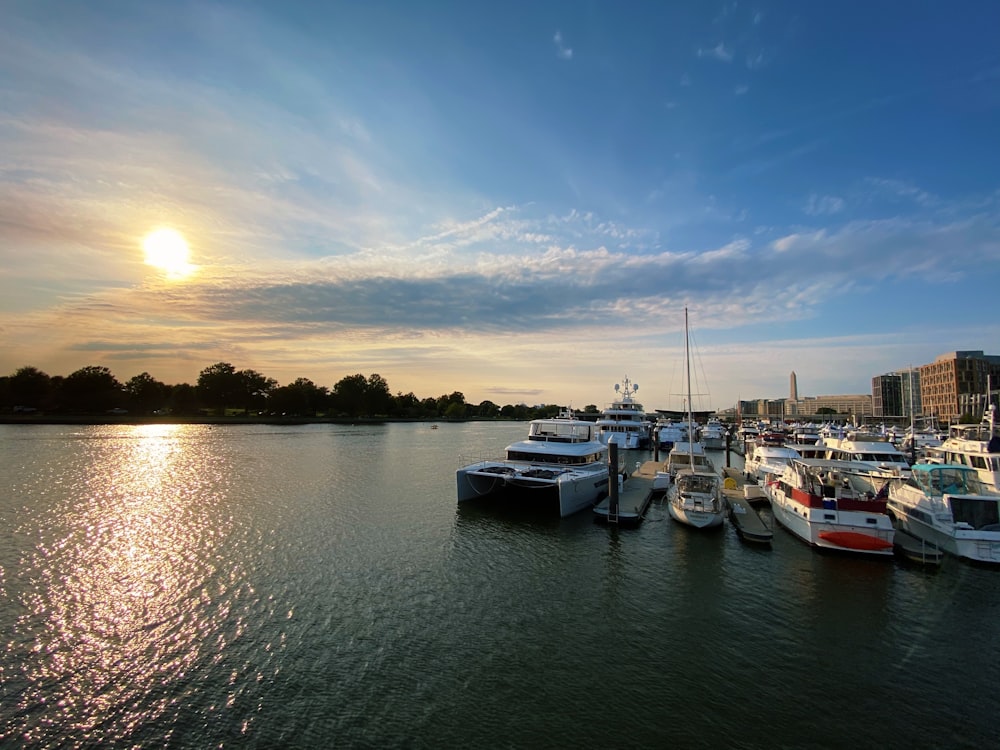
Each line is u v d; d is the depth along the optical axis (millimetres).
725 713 12109
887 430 79625
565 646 15148
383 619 16688
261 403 165500
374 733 11258
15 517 28422
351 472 48531
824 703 12562
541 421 41406
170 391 162000
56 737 11000
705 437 83750
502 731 11383
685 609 17812
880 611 17672
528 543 25281
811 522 24000
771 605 18156
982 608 17906
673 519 29266
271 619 16547
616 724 11656
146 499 34062
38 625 15852
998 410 49844
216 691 12672
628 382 79250
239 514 30312
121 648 14617
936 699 12812
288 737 11094
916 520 24672
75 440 75812
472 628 16203
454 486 41281
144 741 10914
